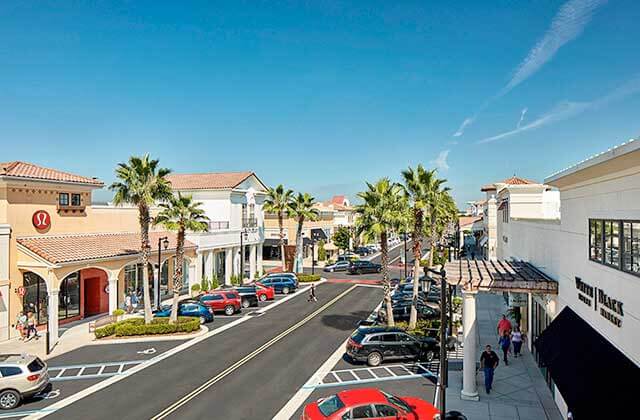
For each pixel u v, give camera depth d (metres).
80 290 33.69
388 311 28.09
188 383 19.84
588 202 14.23
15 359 18.03
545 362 14.69
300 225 57.31
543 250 20.75
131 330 28.09
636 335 10.45
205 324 31.66
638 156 9.90
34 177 29.03
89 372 21.45
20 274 28.19
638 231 10.58
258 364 22.53
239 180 51.50
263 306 38.41
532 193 32.75
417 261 29.19
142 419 16.17
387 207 27.98
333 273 61.28
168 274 43.00
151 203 28.42
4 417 16.36
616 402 9.61
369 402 13.95
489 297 41.81
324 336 28.05
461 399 17.83
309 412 14.13
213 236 45.88
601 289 12.85
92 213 34.53
